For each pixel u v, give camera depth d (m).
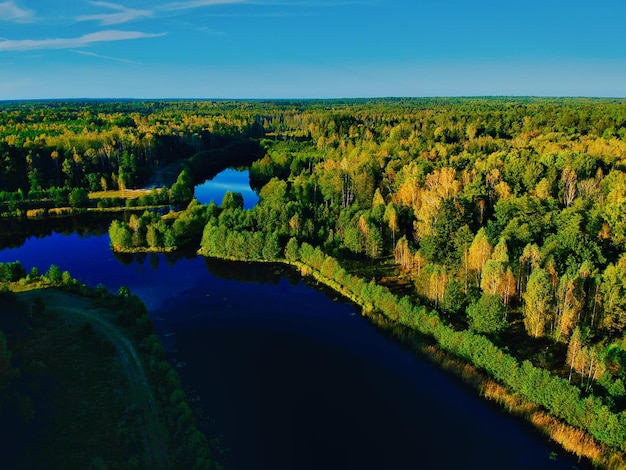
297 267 108.00
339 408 61.00
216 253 115.38
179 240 123.50
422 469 51.72
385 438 56.00
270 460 52.44
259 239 111.19
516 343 71.94
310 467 51.66
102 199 162.62
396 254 103.81
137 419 54.72
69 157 180.62
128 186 181.88
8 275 92.31
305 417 59.28
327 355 72.88
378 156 177.50
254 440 55.28
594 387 59.38
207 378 66.56
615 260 84.88
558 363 66.56
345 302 91.06
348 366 70.06
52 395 57.56
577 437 53.78
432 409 60.84
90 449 50.00
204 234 118.81
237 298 92.62
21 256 116.31
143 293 94.62
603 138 175.25
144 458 49.25
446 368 68.56
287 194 143.88
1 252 119.62
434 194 118.56
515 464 52.38
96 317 77.81
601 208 98.50
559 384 57.09
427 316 75.69
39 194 162.25
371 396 63.38
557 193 124.00
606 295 69.81
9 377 56.38
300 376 67.56
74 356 66.00
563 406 56.50
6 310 77.50
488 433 56.69
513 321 77.56
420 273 88.44
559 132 196.50
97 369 63.53
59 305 81.69
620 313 68.50
